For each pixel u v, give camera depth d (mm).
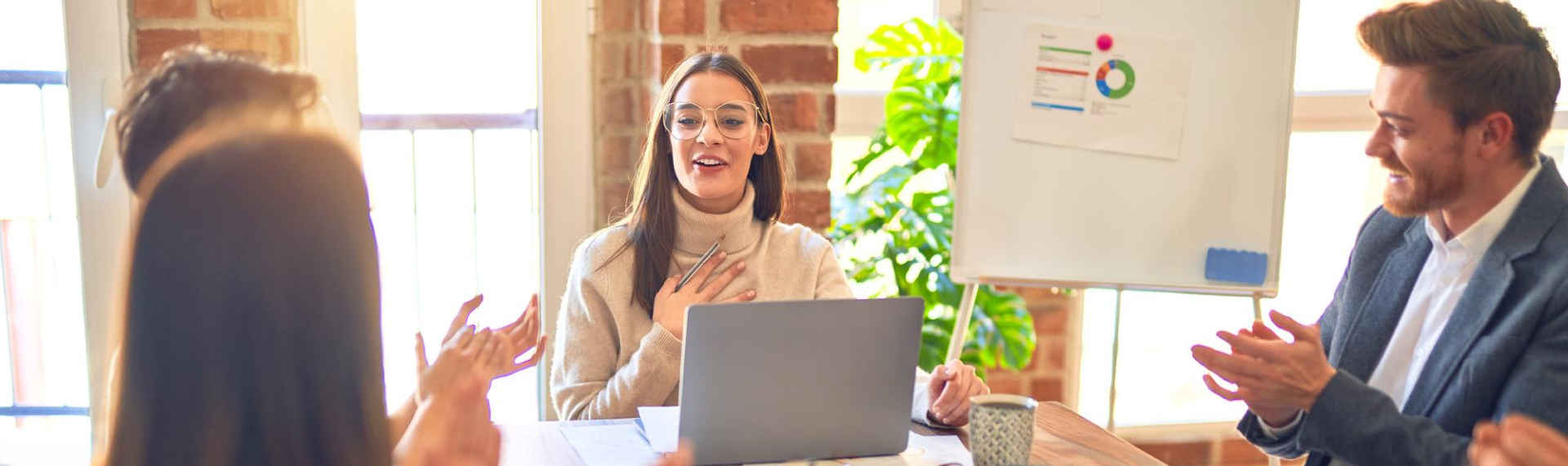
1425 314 1461
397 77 2396
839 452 1351
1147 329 2975
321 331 602
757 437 1311
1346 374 1301
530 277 2645
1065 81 2018
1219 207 2035
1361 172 2898
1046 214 2047
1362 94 2742
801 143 2211
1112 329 2947
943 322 2488
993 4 2004
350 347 613
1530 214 1340
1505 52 1292
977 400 1320
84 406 2500
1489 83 1295
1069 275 2055
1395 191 1425
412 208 2525
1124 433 2924
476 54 2424
